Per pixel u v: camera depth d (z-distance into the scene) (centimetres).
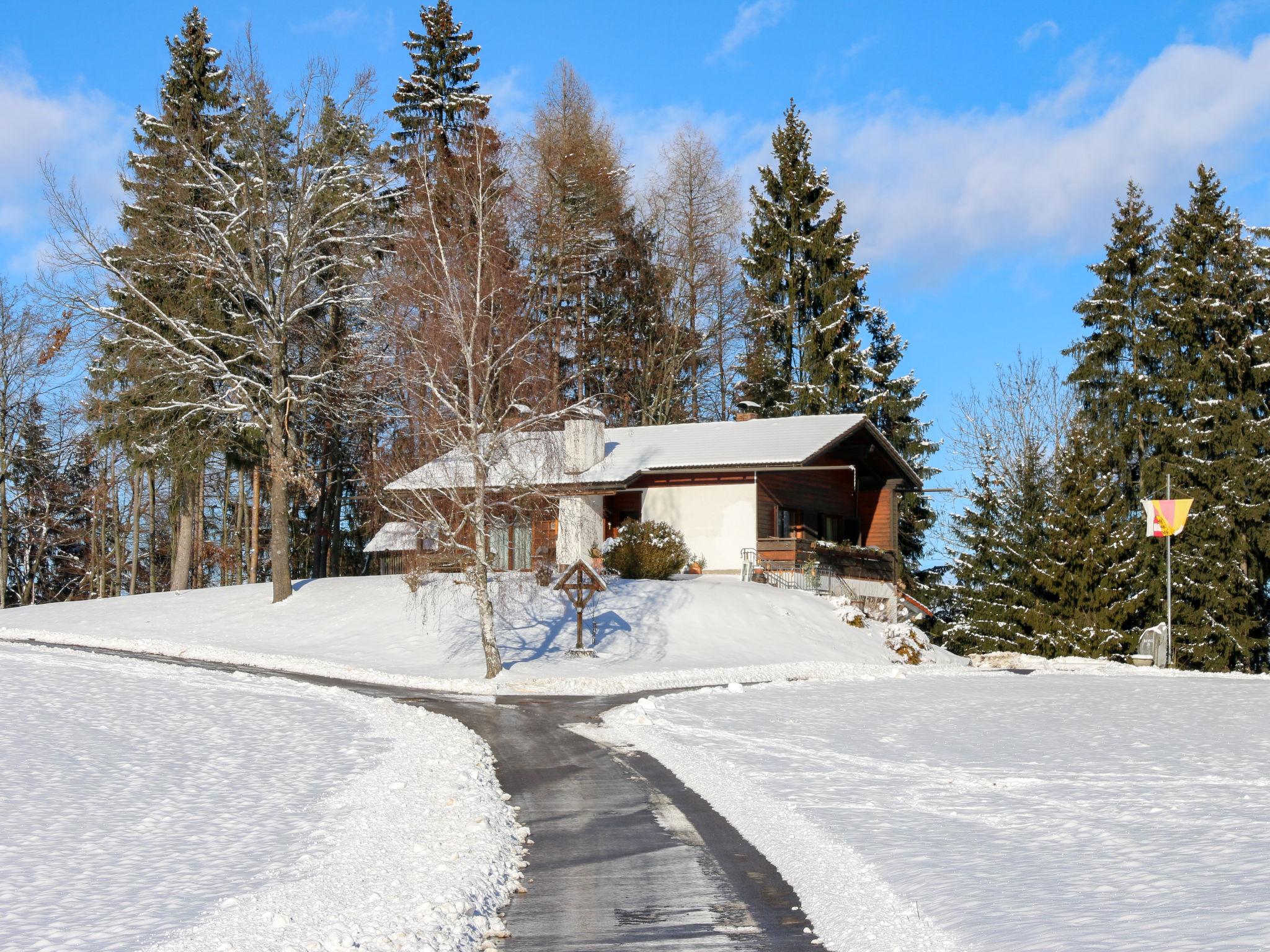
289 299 3969
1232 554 4628
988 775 1474
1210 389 4950
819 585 4169
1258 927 729
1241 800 1286
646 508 4281
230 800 1292
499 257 3256
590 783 1464
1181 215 5256
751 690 2478
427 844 1084
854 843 1078
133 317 4141
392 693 2436
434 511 2759
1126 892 857
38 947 788
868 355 5691
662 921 880
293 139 3909
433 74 5109
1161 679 2917
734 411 5878
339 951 776
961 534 5447
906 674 3008
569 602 3497
